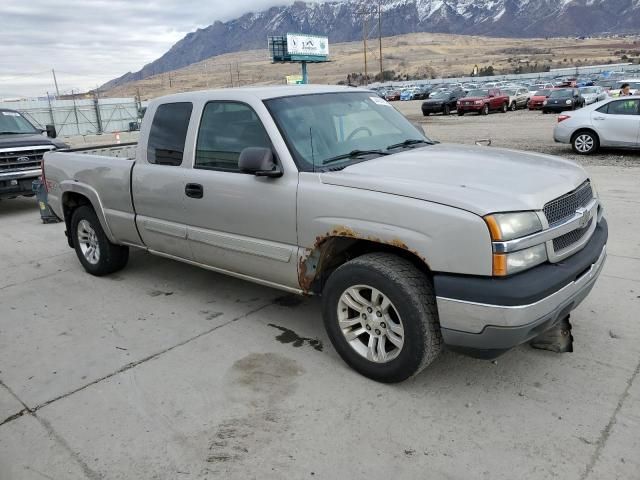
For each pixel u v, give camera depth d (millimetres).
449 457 2898
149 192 4887
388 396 3465
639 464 2775
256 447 3055
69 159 5891
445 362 3840
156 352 4188
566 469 2770
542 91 37219
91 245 6000
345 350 3725
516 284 2975
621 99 13570
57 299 5406
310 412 3338
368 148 4180
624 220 7168
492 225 2963
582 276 3395
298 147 3896
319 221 3623
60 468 2975
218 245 4395
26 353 4281
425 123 28531
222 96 4328
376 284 3387
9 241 7953
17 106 37156
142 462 2986
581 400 3316
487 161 3795
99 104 40344
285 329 4484
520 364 3758
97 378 3855
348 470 2842
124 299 5305
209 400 3520
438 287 3129
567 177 3586
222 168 4289
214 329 4535
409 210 3215
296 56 75938
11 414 3479
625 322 4266
